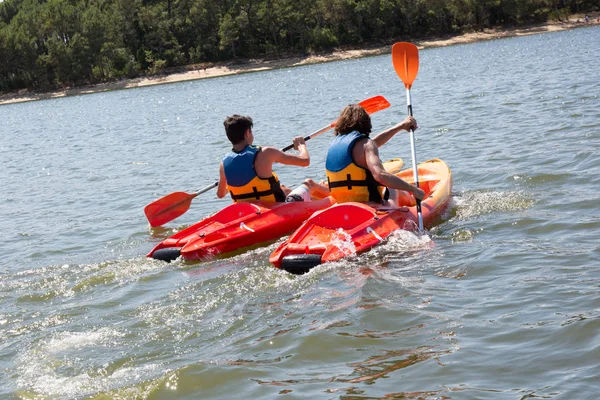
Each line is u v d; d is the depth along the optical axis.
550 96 14.47
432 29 75.00
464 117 13.37
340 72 46.19
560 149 8.72
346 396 3.18
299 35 74.56
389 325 3.96
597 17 73.94
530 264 4.77
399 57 7.42
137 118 27.55
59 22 72.00
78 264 6.23
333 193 6.09
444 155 9.66
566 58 27.86
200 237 6.09
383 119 15.07
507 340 3.60
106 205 9.25
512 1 73.50
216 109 26.77
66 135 23.03
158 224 7.39
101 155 15.49
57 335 4.36
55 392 3.57
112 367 3.81
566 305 3.96
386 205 6.04
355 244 5.36
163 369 3.71
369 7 72.94
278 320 4.23
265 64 71.12
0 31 72.25
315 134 6.85
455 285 4.54
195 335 4.16
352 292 4.59
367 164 5.73
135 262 6.09
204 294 4.92
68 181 12.00
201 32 74.44
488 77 23.16
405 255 5.29
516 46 49.72
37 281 5.73
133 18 73.94
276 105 24.38
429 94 19.73
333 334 3.90
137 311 4.70
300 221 6.43
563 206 6.18
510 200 6.64
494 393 3.08
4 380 3.77
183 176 10.94
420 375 3.32
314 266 5.17
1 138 25.08
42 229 8.05
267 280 5.08
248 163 6.41
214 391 3.40
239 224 6.20
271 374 3.51
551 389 3.06
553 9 76.81
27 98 69.19
